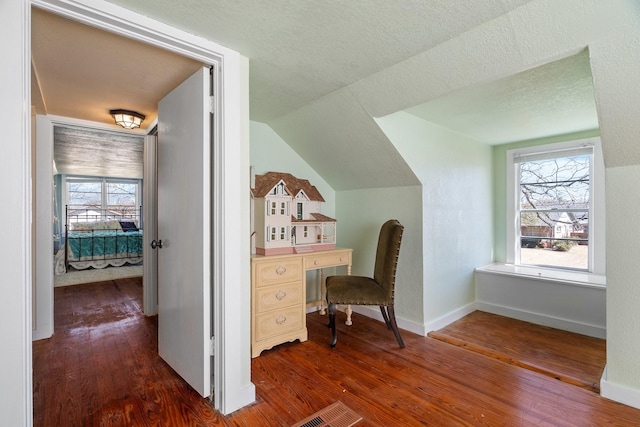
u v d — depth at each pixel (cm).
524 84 208
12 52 108
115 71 191
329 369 215
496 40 155
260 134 304
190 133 185
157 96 234
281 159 320
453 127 309
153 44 151
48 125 274
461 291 332
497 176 391
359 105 237
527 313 317
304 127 290
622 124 156
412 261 288
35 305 261
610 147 169
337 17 145
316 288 351
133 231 653
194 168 181
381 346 253
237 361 173
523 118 279
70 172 687
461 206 332
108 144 474
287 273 251
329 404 175
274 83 221
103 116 286
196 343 181
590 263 324
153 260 326
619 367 177
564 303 294
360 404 175
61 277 495
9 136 108
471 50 165
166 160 216
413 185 288
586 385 194
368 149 276
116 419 162
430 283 288
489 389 190
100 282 470
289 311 252
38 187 265
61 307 351
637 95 142
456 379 202
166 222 217
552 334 281
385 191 312
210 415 166
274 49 174
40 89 216
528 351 245
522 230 377
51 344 254
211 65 173
